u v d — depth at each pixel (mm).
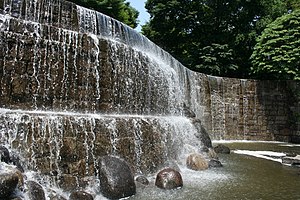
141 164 10156
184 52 32156
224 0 29891
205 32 31031
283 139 22219
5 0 10633
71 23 12516
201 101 21250
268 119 22672
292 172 11562
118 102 12367
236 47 28828
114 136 9477
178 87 17203
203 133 14453
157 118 11906
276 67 23266
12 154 7324
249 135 22484
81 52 11344
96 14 13648
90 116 9273
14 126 7641
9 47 9570
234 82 22844
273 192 8828
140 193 8422
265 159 14312
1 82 9234
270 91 22938
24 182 6754
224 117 22141
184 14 30547
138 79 13477
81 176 8352
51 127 8156
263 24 27438
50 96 10305
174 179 9078
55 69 10539
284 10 28234
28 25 10133
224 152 15898
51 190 7398
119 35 14828
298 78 22406
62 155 8164
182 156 12438
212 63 27203
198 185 9461
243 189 9094
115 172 8211
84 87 11250
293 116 22188
